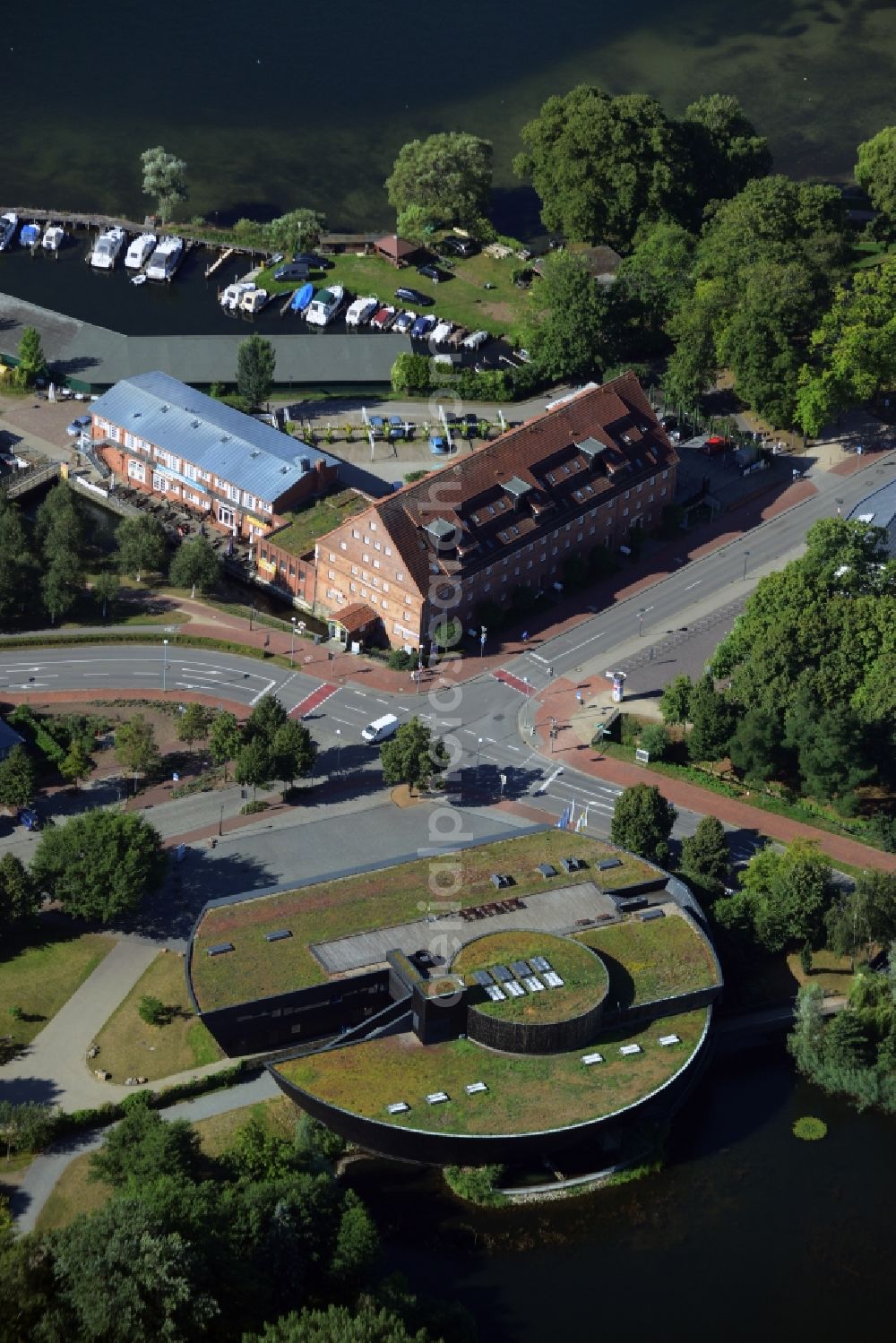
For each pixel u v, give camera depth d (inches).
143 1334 7293.3
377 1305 7800.2
